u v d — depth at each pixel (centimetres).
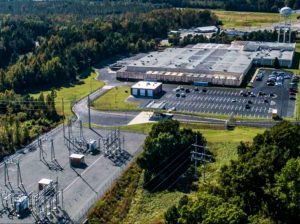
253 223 7381
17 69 19612
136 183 10644
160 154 10956
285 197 8231
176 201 9744
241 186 8619
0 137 12962
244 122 14662
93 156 12294
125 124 14825
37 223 9188
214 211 7125
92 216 9306
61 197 10006
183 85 19562
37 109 15725
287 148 10031
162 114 15362
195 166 10800
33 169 11550
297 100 17112
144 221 9125
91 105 16938
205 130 13938
